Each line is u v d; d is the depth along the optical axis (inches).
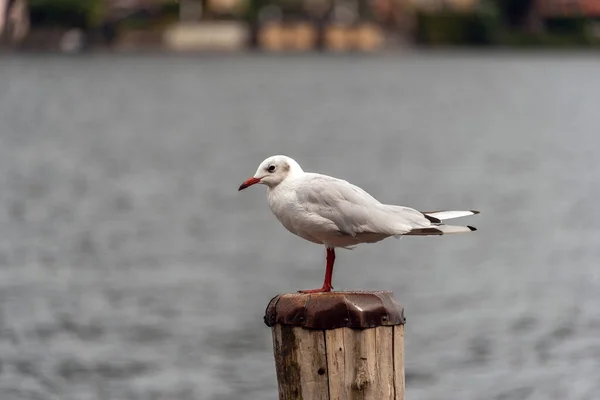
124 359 741.9
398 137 2598.4
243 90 4313.5
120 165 1993.1
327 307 332.2
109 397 668.7
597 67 5757.9
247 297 922.7
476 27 6673.2
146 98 3914.9
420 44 6633.9
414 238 1182.3
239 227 1307.8
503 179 1791.3
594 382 689.6
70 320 839.1
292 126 2903.5
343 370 333.1
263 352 756.0
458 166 1987.0
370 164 2025.1
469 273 1019.9
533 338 780.0
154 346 771.4
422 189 1675.7
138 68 5305.1
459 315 853.2
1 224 1325.0
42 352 754.8
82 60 5275.6
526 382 687.7
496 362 727.7
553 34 6840.6
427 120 3120.1
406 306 887.7
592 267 1049.5
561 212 1427.2
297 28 6397.6
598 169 1940.2
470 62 6058.1
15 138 2468.0
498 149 2309.3
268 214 1416.1
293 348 335.9
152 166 1984.5
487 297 918.4
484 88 4532.5
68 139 2482.8
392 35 6648.6
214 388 679.1
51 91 4037.9
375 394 334.0
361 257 1093.1
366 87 4547.2
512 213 1417.3
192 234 1262.3
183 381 690.8
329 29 6461.6
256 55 6309.1
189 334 792.9
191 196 1598.2
